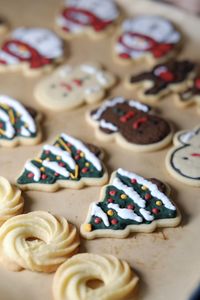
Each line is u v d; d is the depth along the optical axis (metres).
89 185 0.52
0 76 0.64
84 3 0.73
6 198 0.49
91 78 0.63
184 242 0.47
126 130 0.56
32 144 0.56
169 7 0.71
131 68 0.65
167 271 0.45
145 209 0.49
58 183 0.52
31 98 0.61
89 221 0.48
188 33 0.69
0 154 0.55
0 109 0.58
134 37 0.68
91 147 0.55
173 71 0.62
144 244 0.47
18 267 0.46
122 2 0.73
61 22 0.71
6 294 0.44
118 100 0.59
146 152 0.55
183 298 0.44
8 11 0.74
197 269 0.45
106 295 0.43
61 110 0.60
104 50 0.68
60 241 0.46
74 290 0.43
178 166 0.53
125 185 0.51
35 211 0.49
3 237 0.47
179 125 0.58
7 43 0.68
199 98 0.59
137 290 0.44
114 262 0.45
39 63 0.65
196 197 0.51
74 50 0.68
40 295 0.44
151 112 0.58
